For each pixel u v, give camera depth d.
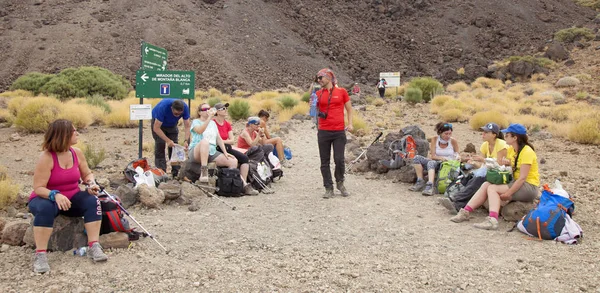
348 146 12.24
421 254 5.19
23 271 4.67
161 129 8.57
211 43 43.47
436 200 7.56
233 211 6.85
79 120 15.39
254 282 4.49
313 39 50.47
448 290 4.32
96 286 4.37
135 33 43.59
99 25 44.25
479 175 6.74
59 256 5.01
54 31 43.28
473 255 5.16
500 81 38.53
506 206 6.36
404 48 53.41
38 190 4.77
